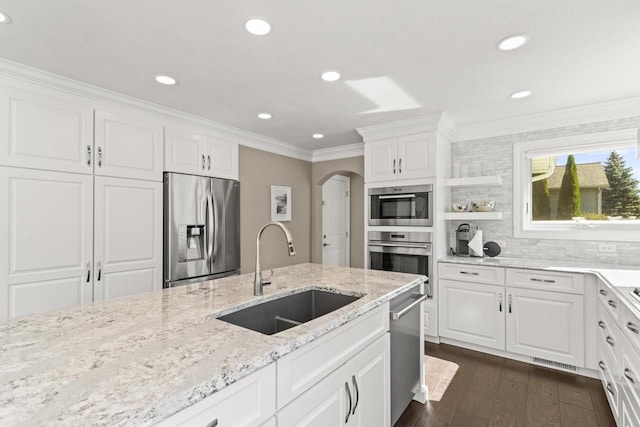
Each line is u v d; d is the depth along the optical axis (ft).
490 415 6.90
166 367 2.85
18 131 7.11
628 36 5.91
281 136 13.39
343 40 6.12
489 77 7.70
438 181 10.79
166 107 9.74
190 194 10.48
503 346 9.53
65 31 5.75
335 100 9.22
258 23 5.56
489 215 10.58
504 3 5.05
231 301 5.14
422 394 7.34
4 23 5.48
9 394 2.40
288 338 3.55
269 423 3.25
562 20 5.47
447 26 5.66
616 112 9.42
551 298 8.79
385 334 5.68
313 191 16.58
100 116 8.48
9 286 6.98
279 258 14.57
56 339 3.53
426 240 10.84
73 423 2.07
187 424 2.52
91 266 8.25
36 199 7.36
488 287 9.77
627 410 5.50
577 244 10.11
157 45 6.25
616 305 6.42
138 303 5.02
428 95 8.86
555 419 6.74
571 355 8.52
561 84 8.10
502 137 11.34
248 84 8.11
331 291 6.14
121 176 8.89
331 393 4.19
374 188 12.00
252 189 13.34
